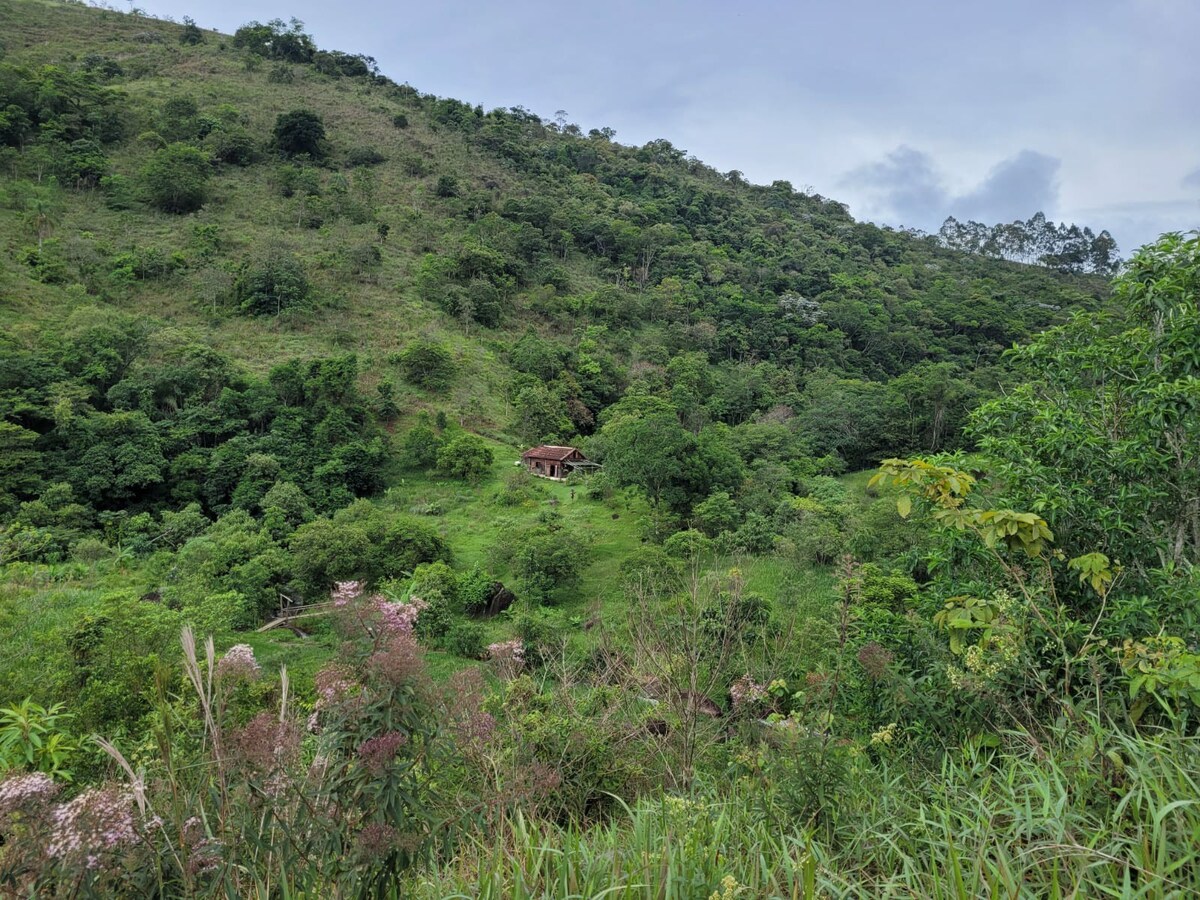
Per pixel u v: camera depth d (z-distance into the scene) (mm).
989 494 4984
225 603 18281
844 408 46062
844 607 4324
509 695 5879
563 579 23859
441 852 3121
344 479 34969
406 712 2531
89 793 2217
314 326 49438
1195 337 4707
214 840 2381
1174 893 1823
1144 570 4121
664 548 25562
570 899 2277
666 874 2410
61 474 30078
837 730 3926
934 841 2477
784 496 31734
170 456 33469
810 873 2238
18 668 10695
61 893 2021
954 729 3686
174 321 45656
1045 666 3615
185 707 3775
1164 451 4766
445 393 47031
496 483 37625
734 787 3783
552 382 50062
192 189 59219
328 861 2385
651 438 30688
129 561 25078
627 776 5121
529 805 3727
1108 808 2381
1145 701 2982
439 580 22266
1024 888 2045
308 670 12039
